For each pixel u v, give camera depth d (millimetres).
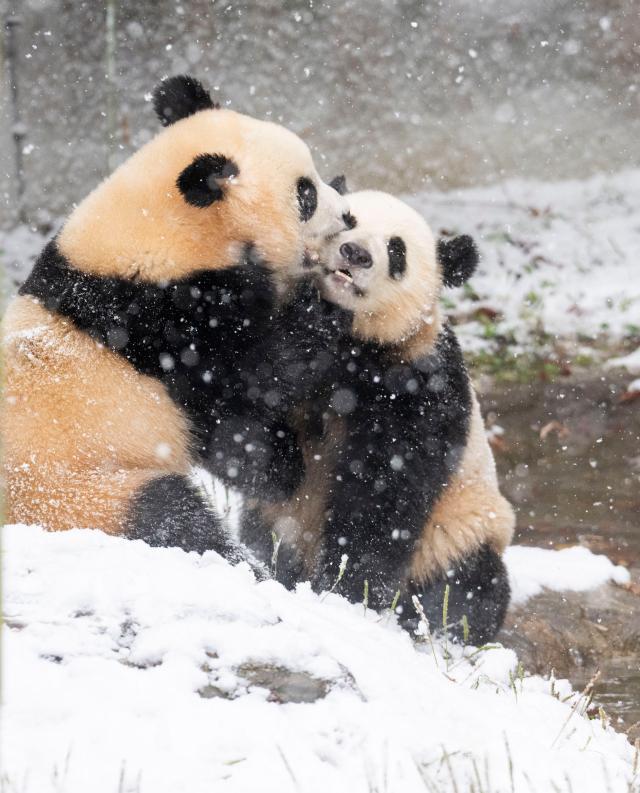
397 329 9617
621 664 10297
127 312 7957
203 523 7434
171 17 29297
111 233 8141
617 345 18641
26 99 26078
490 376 17531
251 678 5387
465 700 5914
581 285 21703
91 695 4945
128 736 4730
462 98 34438
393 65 33688
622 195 28609
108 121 21375
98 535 6539
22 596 5762
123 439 7684
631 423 15859
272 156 8695
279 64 31578
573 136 33125
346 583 9531
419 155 31047
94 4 27391
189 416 8234
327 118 31562
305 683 5426
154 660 5371
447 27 34875
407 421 9609
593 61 36875
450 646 9172
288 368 8609
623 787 5410
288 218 8734
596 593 11281
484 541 10039
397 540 9602
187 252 8188
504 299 20812
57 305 7984
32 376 7645
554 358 18109
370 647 6125
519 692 7180
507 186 29703
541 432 15672
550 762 5441
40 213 25125
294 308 8953
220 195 8328
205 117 8812
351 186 29266
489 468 10438
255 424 8703
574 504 13711
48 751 4562
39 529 6637
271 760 4738
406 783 4871
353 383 9609
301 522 9820
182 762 4633
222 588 5996
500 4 36062
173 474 7602
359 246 9195
